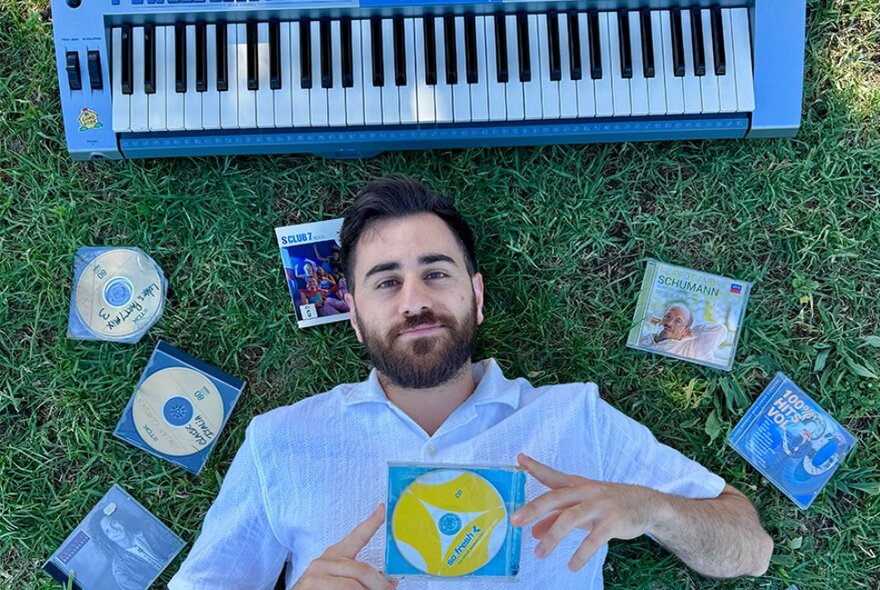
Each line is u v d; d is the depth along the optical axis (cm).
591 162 123
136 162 124
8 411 124
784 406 124
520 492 94
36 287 124
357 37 113
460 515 94
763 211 124
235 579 108
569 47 114
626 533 97
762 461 123
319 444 106
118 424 122
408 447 105
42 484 124
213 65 113
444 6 112
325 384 124
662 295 124
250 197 124
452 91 114
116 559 122
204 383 123
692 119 116
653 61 114
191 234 124
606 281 124
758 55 114
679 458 110
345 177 124
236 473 108
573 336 124
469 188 124
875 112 124
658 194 124
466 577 95
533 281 124
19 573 123
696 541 104
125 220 124
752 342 124
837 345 124
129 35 113
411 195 107
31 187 124
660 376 124
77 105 114
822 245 124
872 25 124
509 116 114
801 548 124
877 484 123
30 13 124
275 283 124
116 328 123
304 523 104
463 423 105
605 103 114
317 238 123
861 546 123
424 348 102
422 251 104
